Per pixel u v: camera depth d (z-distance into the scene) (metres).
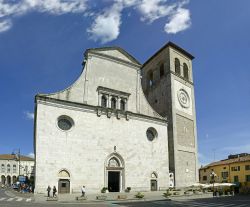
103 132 44.75
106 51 50.09
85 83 45.94
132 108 50.28
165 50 62.41
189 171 55.66
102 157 43.53
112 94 48.16
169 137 55.44
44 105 40.69
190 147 57.81
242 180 76.81
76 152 41.38
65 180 39.66
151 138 51.22
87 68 46.97
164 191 47.66
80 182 40.59
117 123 46.78
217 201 37.16
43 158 38.62
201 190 52.28
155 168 49.59
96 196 37.69
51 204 29.42
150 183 48.19
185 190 50.00
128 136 47.50
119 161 45.50
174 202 34.78
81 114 43.44
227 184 57.72
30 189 53.34
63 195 37.44
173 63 61.03
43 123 39.91
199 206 29.86
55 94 42.38
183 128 57.69
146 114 51.91
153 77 65.19
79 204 30.50
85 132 42.97
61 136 40.81
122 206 29.03
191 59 67.12
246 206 29.92
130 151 47.09
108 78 48.84
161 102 60.25
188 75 64.69
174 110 56.78
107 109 46.00
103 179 42.78
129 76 51.88
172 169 52.91
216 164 86.31
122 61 51.53
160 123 52.91
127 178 45.62
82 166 41.34
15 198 35.75
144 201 35.81
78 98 44.53
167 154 52.03
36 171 37.81
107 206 28.67
